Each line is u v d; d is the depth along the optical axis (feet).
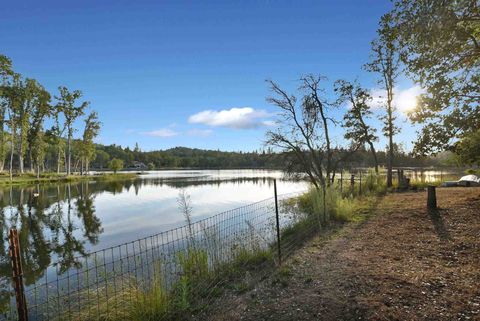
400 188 70.23
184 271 21.79
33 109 181.98
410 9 21.91
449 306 14.34
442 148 25.70
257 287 18.88
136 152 556.92
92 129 229.45
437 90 24.09
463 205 37.45
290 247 27.50
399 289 16.51
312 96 54.34
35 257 33.78
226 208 66.59
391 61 75.15
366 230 31.55
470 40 22.53
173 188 127.03
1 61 155.02
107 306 16.30
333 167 59.67
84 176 207.00
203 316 15.88
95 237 42.88
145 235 43.34
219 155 571.69
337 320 13.97
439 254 22.22
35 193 104.01
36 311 18.49
